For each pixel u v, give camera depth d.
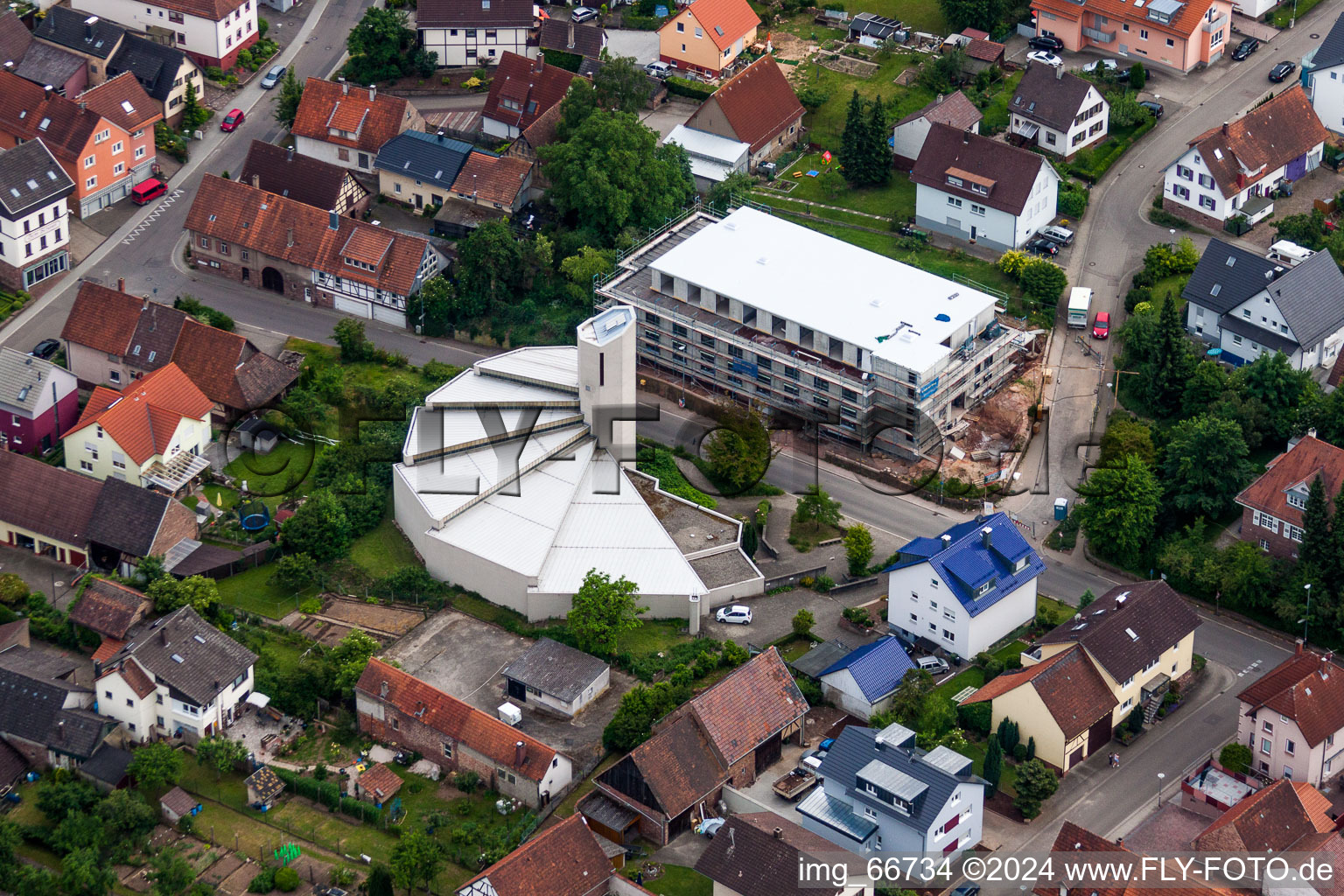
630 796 183.12
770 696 190.88
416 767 192.75
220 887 179.38
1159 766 190.62
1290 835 174.50
